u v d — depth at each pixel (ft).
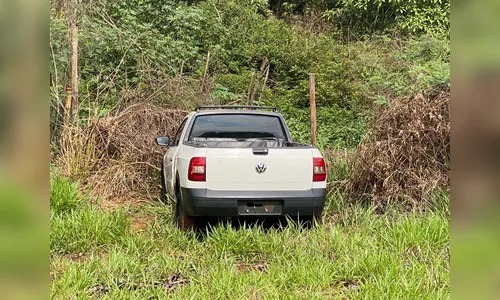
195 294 12.85
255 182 17.95
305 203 18.12
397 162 21.98
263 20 55.47
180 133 23.72
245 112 22.59
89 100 30.63
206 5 51.72
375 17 59.26
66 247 16.57
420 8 55.36
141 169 26.99
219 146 18.29
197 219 18.80
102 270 14.32
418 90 24.12
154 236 18.16
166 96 31.37
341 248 16.25
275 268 14.56
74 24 32.63
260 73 41.70
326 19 61.31
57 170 25.12
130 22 39.24
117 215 19.42
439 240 16.39
